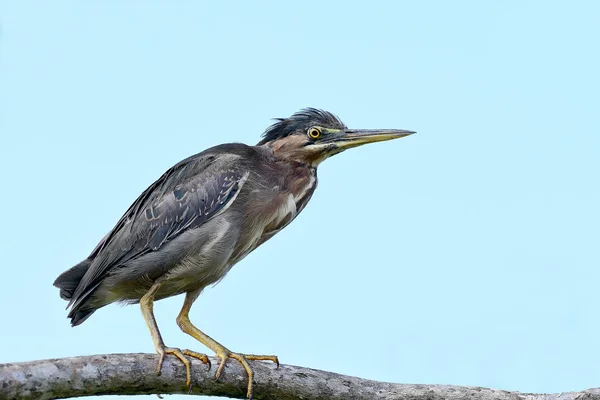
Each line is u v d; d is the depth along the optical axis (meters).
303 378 9.97
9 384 8.47
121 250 11.98
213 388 9.92
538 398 9.77
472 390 9.88
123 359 9.36
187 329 11.94
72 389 8.90
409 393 9.90
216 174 11.97
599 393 9.67
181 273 11.82
